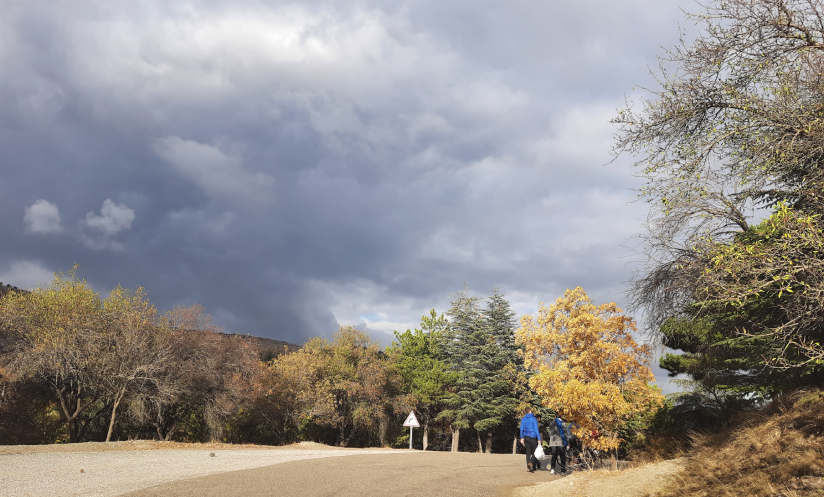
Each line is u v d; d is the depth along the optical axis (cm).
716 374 1505
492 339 4419
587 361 1337
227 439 3466
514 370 4209
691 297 1024
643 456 1323
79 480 974
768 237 791
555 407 1362
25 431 2558
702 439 1020
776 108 876
